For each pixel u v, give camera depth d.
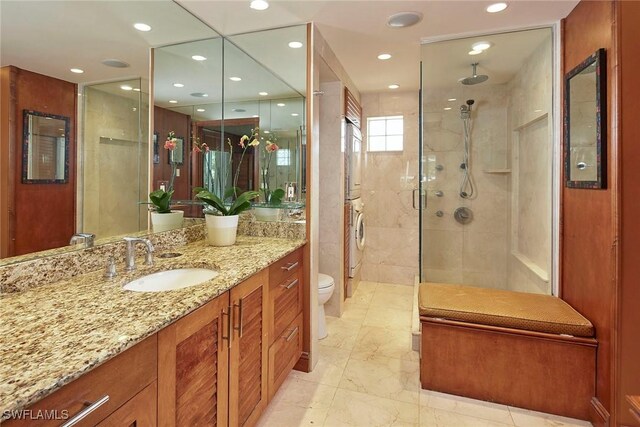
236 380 1.44
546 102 2.39
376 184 4.17
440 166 3.06
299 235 2.30
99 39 1.58
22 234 1.25
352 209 3.61
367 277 4.28
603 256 1.72
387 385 2.12
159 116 1.96
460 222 3.08
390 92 4.00
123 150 1.73
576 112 2.00
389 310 3.35
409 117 3.99
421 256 3.06
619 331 1.61
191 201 2.23
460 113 3.00
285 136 2.33
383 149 4.11
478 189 3.05
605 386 1.70
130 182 1.77
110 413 0.84
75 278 1.38
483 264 3.06
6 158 1.19
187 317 1.12
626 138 1.59
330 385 2.12
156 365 0.99
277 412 1.87
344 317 3.18
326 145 3.11
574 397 1.81
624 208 1.60
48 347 0.82
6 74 1.19
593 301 1.82
